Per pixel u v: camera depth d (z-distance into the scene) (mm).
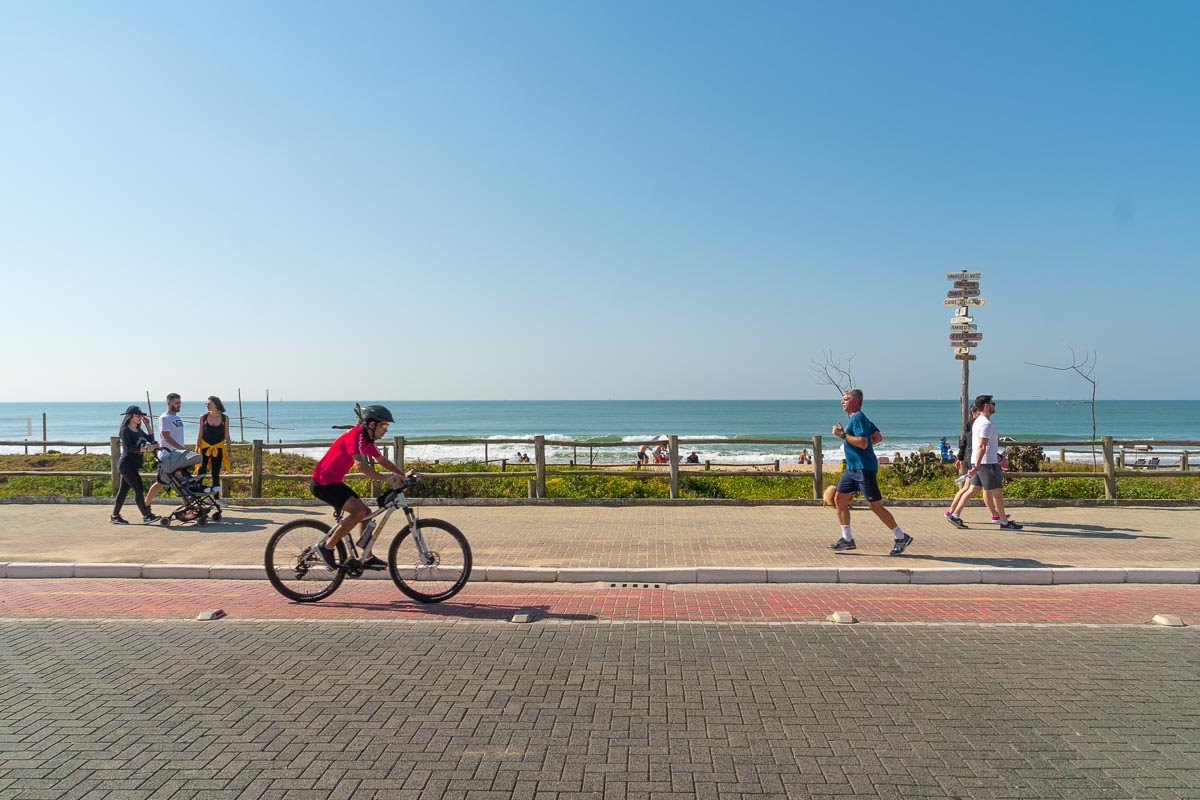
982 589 7895
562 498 12539
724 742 4184
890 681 5145
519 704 4750
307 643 6086
